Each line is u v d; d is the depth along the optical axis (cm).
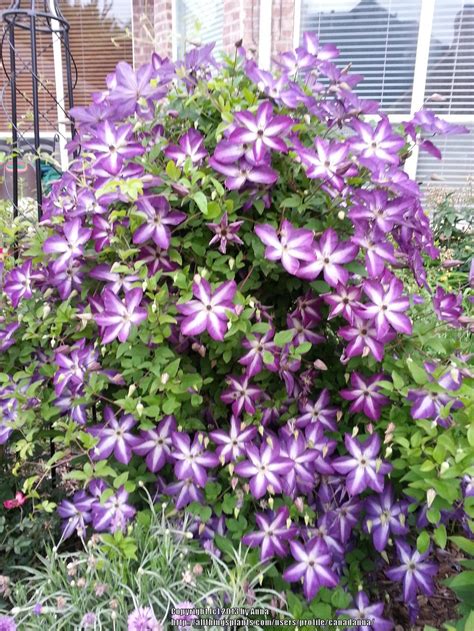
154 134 91
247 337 82
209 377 89
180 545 85
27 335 95
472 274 95
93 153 98
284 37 270
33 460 108
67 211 96
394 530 86
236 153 82
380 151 88
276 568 93
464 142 277
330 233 81
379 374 86
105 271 88
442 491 73
